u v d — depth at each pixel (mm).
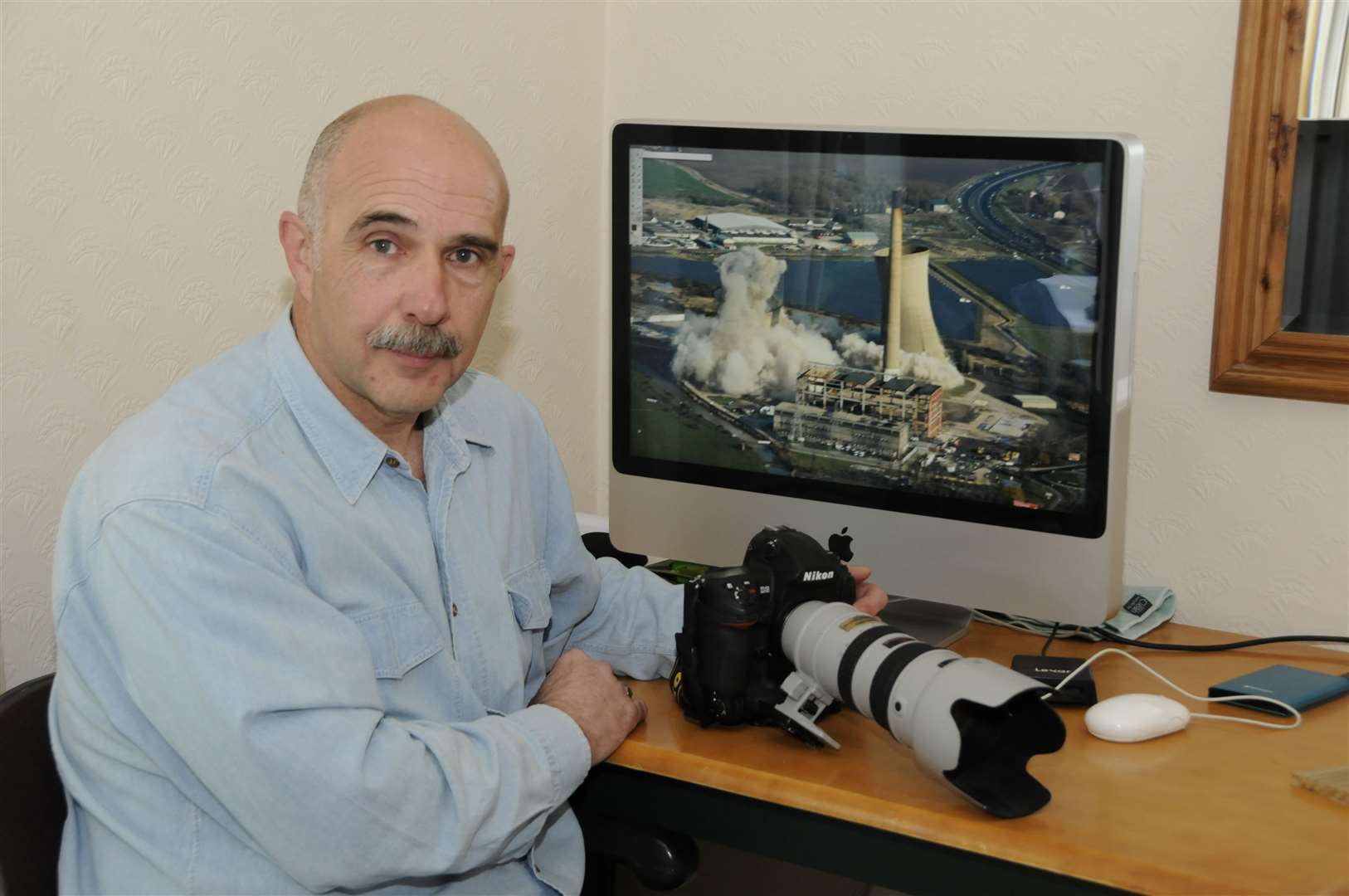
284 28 1409
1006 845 965
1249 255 1427
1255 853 932
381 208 1023
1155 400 1539
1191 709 1219
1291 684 1238
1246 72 1395
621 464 1521
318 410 1092
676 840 1200
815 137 1322
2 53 1161
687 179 1403
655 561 1643
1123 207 1178
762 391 1412
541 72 1777
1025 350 1255
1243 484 1503
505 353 1803
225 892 996
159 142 1302
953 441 1311
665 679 1335
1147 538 1572
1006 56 1566
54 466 1254
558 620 1377
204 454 994
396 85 1556
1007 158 1227
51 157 1211
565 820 1214
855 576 1325
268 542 995
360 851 958
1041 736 1011
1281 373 1437
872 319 1334
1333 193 1378
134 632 939
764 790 1079
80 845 1047
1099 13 1500
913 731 980
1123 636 1398
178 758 986
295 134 1441
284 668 944
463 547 1184
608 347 1968
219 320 1388
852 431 1366
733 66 1775
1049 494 1268
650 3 1831
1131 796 1030
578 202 1897
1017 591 1304
